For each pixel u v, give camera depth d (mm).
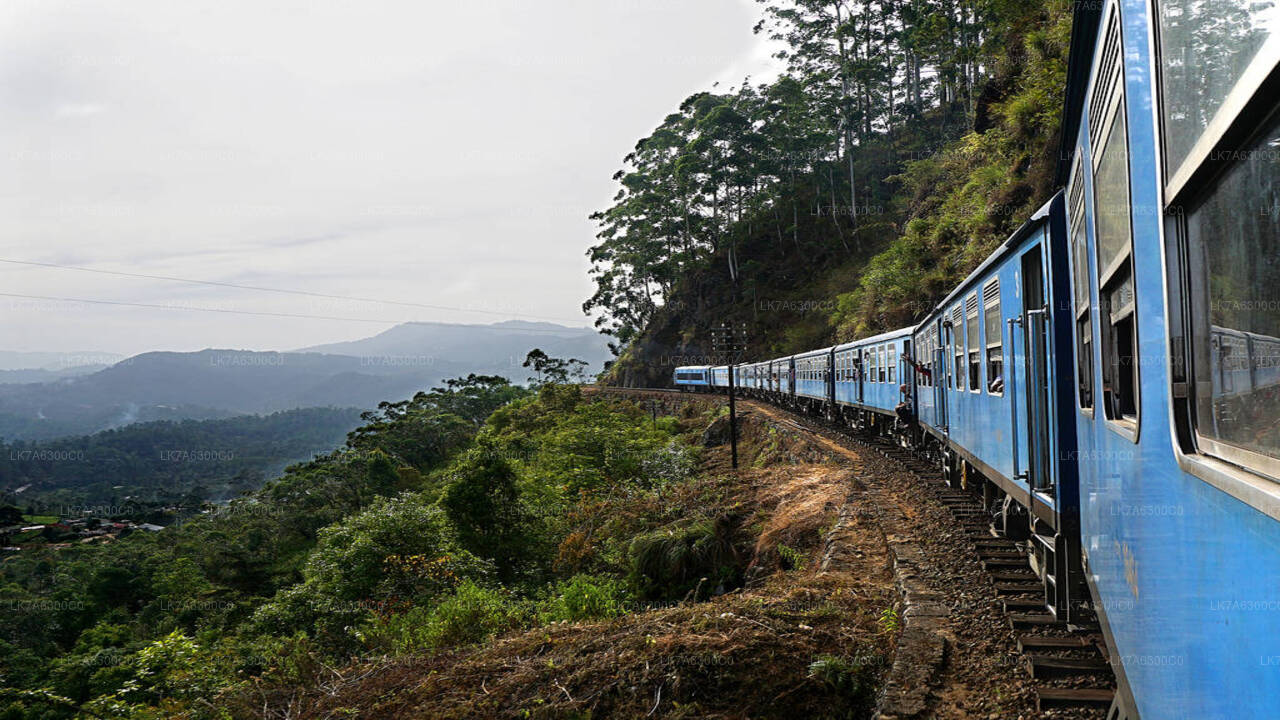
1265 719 1357
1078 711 4586
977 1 29453
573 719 5836
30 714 12078
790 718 5543
